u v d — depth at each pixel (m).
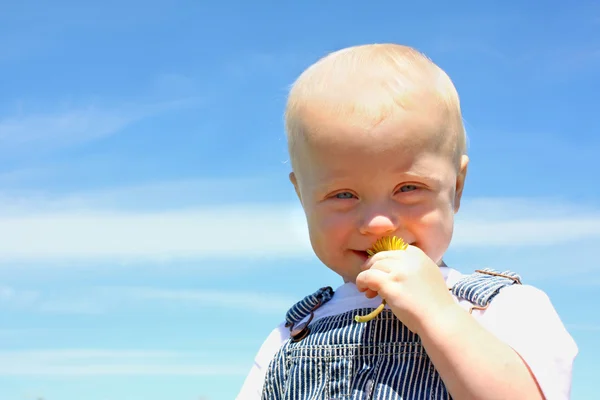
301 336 0.84
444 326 0.73
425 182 0.78
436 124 0.79
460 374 0.72
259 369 0.86
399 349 0.78
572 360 0.75
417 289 0.74
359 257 0.80
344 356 0.79
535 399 0.72
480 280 0.81
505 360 0.73
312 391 0.80
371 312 0.81
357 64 0.81
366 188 0.78
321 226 0.80
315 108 0.80
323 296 0.86
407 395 0.76
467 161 0.84
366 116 0.78
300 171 0.82
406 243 0.78
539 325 0.76
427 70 0.81
